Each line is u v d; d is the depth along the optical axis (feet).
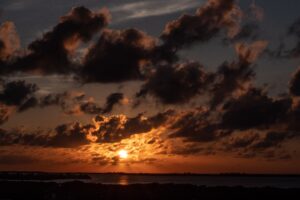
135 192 379.55
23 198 353.92
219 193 374.43
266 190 393.29
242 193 373.20
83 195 361.30
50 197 353.51
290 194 366.22
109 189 405.39
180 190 396.16
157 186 440.04
